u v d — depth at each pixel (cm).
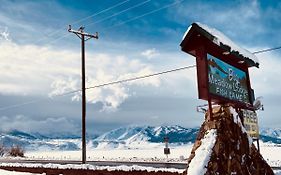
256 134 1196
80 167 1797
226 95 1023
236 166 934
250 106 1171
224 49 998
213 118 970
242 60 1122
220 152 908
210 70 962
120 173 1568
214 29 992
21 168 2333
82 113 2875
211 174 869
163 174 1398
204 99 944
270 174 1041
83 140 2788
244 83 1177
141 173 1486
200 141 943
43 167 2094
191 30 918
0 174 2292
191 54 994
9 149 5678
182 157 2548
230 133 959
